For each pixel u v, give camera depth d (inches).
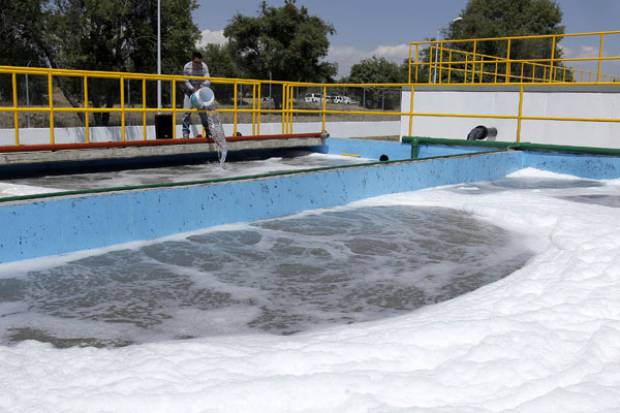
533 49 1879.9
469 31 1895.9
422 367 97.8
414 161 305.6
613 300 127.6
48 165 357.1
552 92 437.1
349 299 147.6
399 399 85.5
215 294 149.4
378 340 108.4
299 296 149.3
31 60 917.8
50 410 81.4
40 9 883.4
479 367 94.9
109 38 992.9
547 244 202.4
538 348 102.5
